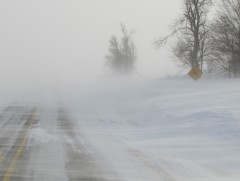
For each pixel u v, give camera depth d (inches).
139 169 530.6
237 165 558.6
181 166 551.8
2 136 761.0
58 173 498.9
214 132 757.3
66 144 693.9
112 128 909.8
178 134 799.7
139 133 842.8
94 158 590.2
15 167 523.5
